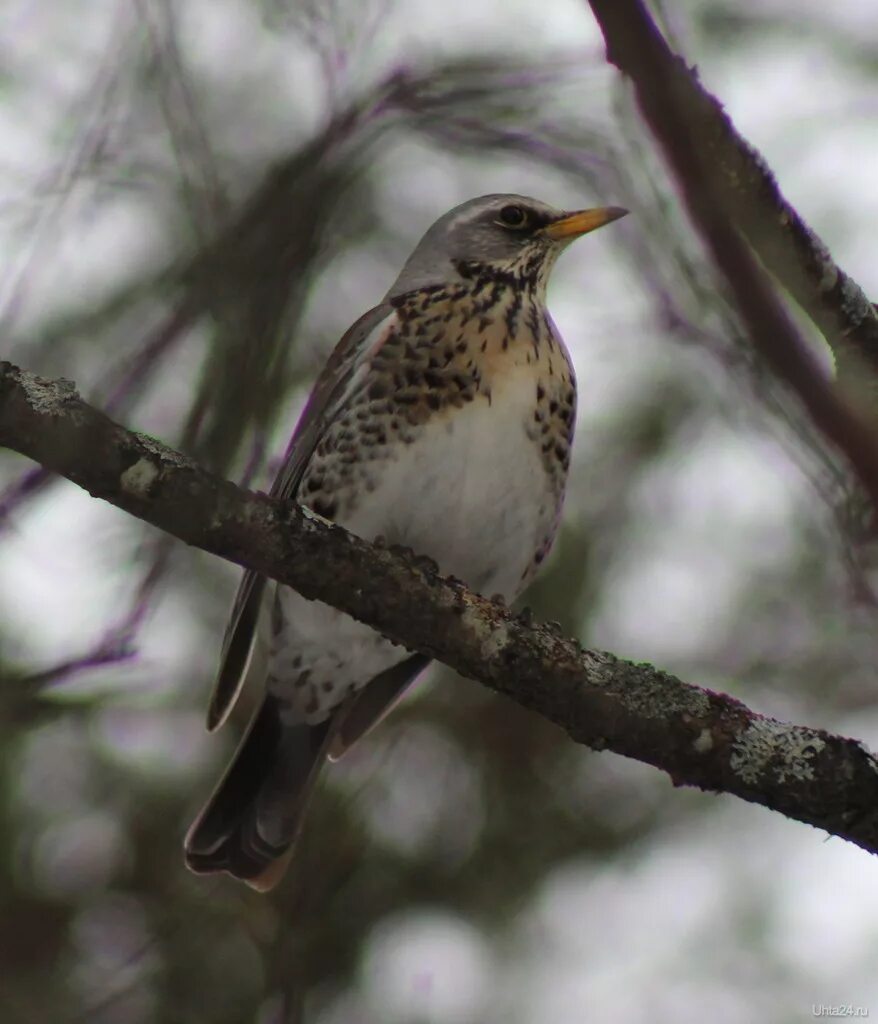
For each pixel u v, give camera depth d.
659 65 3.93
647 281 7.82
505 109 9.85
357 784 12.91
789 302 7.42
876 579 8.03
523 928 13.36
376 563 8.36
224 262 8.77
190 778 13.56
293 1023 10.44
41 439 7.64
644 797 14.05
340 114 8.98
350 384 10.66
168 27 9.47
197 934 12.75
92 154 9.74
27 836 13.16
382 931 13.03
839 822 7.94
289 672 11.27
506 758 13.84
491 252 11.51
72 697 12.98
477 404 10.51
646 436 14.69
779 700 14.38
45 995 12.62
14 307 9.02
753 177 6.29
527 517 10.78
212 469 8.62
